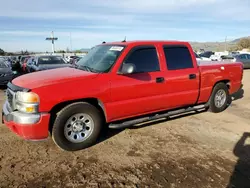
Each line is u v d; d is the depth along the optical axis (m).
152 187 3.00
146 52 4.57
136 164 3.56
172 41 5.05
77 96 3.78
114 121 4.39
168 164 3.56
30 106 3.53
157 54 4.71
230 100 6.90
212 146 4.19
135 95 4.36
